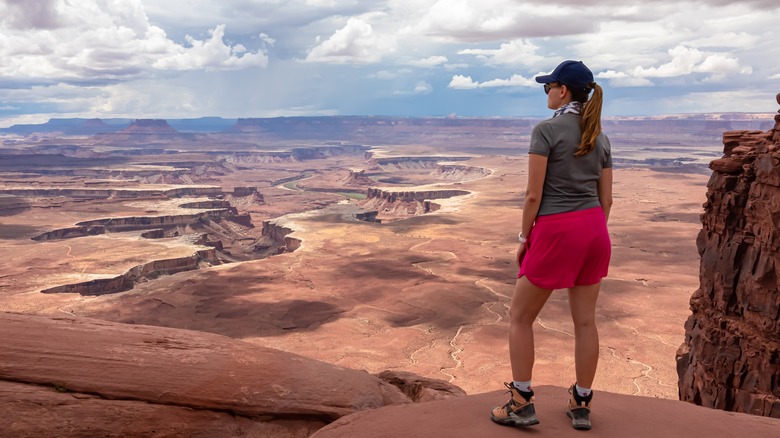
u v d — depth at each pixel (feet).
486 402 19.86
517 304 19.02
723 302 106.32
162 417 18.94
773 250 94.84
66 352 19.54
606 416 19.07
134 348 20.39
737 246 104.17
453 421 18.33
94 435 18.08
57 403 18.25
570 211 18.35
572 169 18.39
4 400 17.95
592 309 19.20
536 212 18.79
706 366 107.14
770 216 94.94
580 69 19.16
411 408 19.40
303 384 21.09
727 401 101.60
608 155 19.44
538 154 18.40
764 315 97.09
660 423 18.47
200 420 19.31
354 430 17.89
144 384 19.30
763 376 95.20
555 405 20.17
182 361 20.34
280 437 19.88
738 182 105.50
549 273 18.30
